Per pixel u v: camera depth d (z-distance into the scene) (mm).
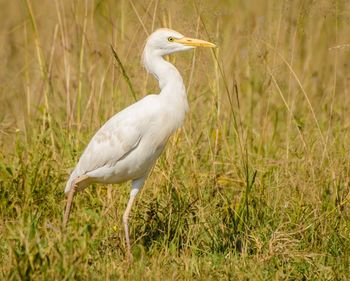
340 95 15078
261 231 10188
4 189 10922
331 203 10711
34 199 10930
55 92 14539
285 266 9352
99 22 15609
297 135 12773
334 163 11281
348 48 13008
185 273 9000
